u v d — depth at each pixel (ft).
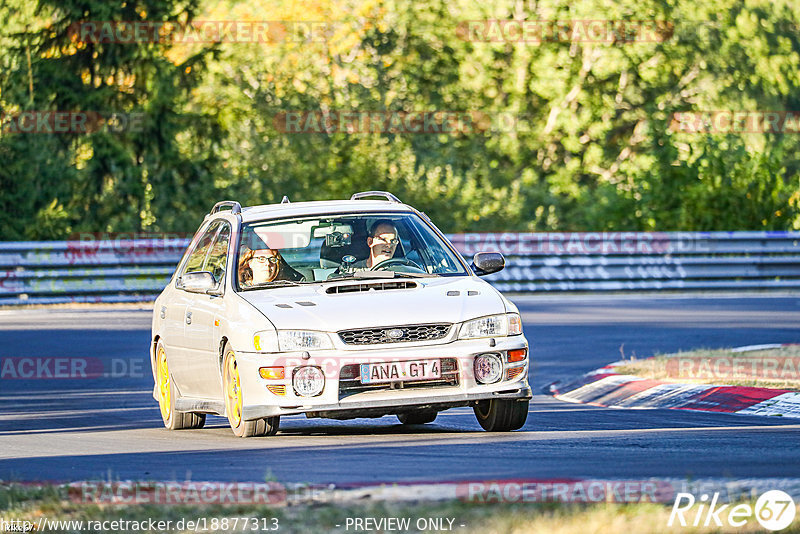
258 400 103.24
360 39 438.40
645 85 474.08
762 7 491.72
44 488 80.07
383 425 123.03
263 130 367.25
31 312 269.64
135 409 143.95
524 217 389.19
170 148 372.58
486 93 463.42
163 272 297.74
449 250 118.11
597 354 188.03
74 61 371.56
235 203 124.06
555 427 115.65
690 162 369.91
